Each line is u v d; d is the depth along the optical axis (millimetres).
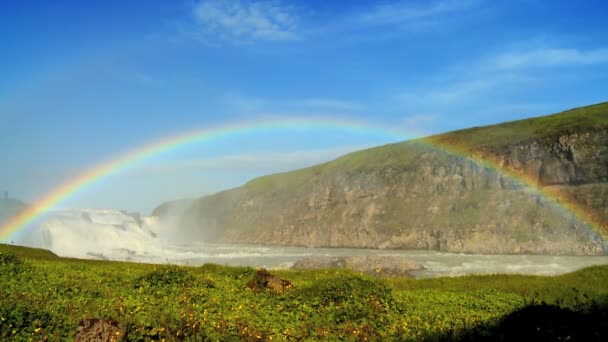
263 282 23625
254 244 162625
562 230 106062
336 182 162375
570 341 15258
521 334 15898
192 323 15727
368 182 153500
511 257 91438
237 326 16297
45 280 21156
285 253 109000
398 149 163750
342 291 21125
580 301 21594
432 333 16438
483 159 130625
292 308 19828
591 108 134250
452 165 137000
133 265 35094
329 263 64938
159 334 14719
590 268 35688
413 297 23047
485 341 15805
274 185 188875
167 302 18781
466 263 76625
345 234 144750
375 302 20078
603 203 104188
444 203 131625
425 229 129000
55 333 13984
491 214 119125
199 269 31188
